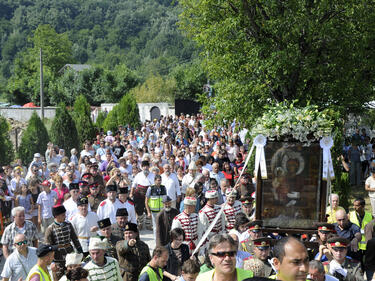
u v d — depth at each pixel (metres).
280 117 7.48
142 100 59.66
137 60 151.12
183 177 14.74
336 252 6.80
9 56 157.25
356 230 8.86
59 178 12.55
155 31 174.12
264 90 15.34
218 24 15.34
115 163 17.64
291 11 14.59
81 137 29.80
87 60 161.50
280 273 3.90
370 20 14.68
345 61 15.19
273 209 7.57
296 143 7.50
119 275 7.11
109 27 189.00
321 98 15.61
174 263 8.06
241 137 24.78
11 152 21.81
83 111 30.44
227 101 15.79
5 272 8.15
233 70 15.39
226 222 9.93
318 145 7.46
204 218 9.37
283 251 3.84
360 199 9.91
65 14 192.38
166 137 24.78
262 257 6.79
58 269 8.72
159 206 12.47
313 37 14.59
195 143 20.53
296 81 15.26
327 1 14.14
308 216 7.49
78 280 6.24
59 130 25.42
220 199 12.46
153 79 61.59
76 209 10.98
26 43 162.50
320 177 7.46
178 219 9.30
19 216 9.36
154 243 12.88
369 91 15.63
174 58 124.38
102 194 12.85
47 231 8.84
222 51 15.49
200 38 16.14
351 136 20.16
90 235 9.70
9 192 13.19
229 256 4.37
